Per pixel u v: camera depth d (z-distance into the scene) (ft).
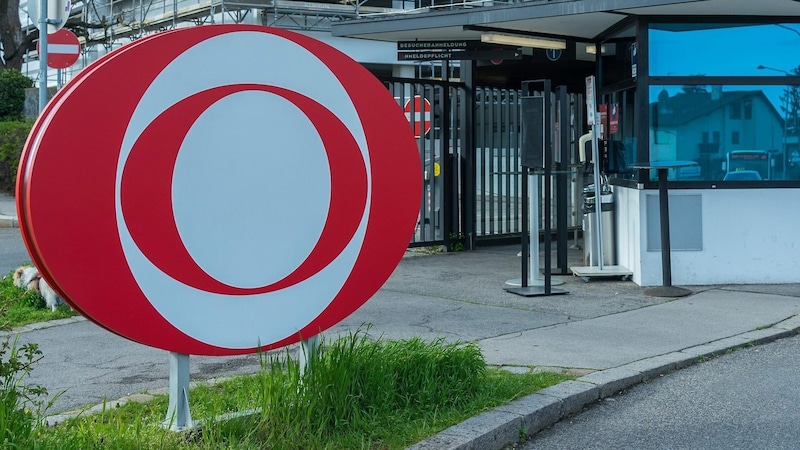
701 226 34.58
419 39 41.52
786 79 34.53
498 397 18.69
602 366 22.15
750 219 34.60
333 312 17.57
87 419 16.38
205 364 23.15
